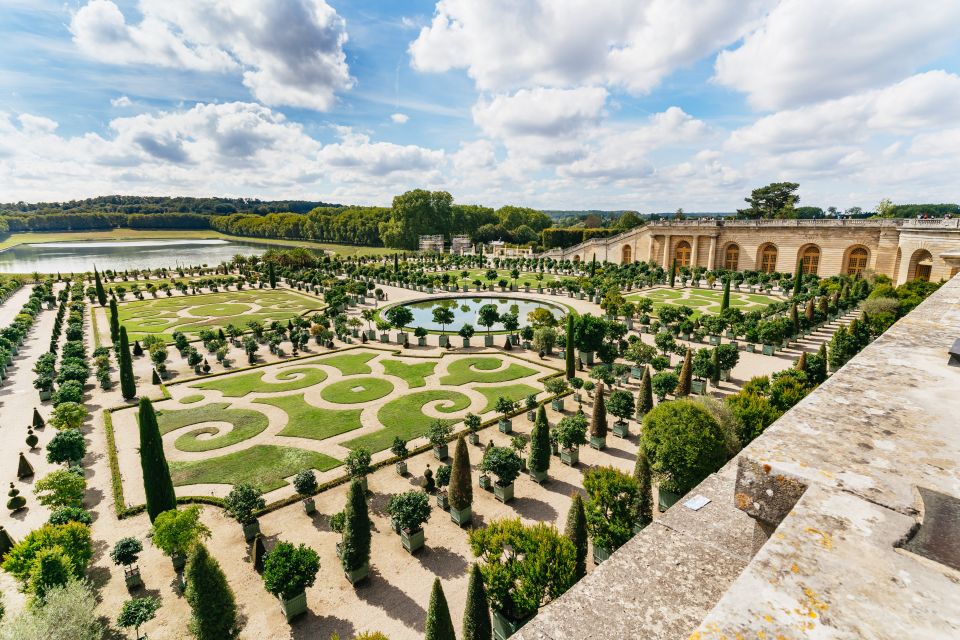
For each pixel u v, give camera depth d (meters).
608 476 18.81
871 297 52.09
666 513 6.17
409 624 16.97
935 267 58.72
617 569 5.05
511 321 53.12
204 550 15.01
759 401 24.50
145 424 20.36
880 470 4.03
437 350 50.78
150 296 87.06
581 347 42.41
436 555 20.30
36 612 14.98
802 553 3.02
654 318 61.47
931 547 2.96
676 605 4.47
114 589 18.81
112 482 26.02
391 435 30.89
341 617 17.30
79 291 85.50
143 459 20.48
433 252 146.50
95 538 21.81
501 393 37.94
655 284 91.00
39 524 23.22
